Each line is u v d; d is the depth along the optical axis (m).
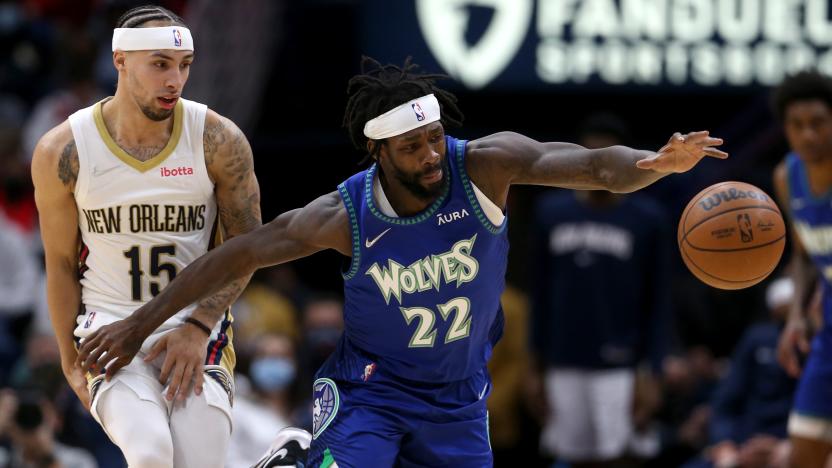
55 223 11.57
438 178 10.50
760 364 19.95
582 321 20.39
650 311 20.50
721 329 25.67
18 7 30.55
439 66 24.88
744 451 18.95
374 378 11.32
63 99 26.88
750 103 26.97
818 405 15.96
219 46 26.09
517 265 27.11
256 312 23.61
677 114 27.16
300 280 28.52
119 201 11.31
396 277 10.83
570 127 26.92
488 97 26.59
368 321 11.12
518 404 23.31
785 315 19.86
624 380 20.47
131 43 10.88
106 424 11.24
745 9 25.16
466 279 10.86
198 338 11.41
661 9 25.11
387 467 11.07
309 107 27.39
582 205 20.47
